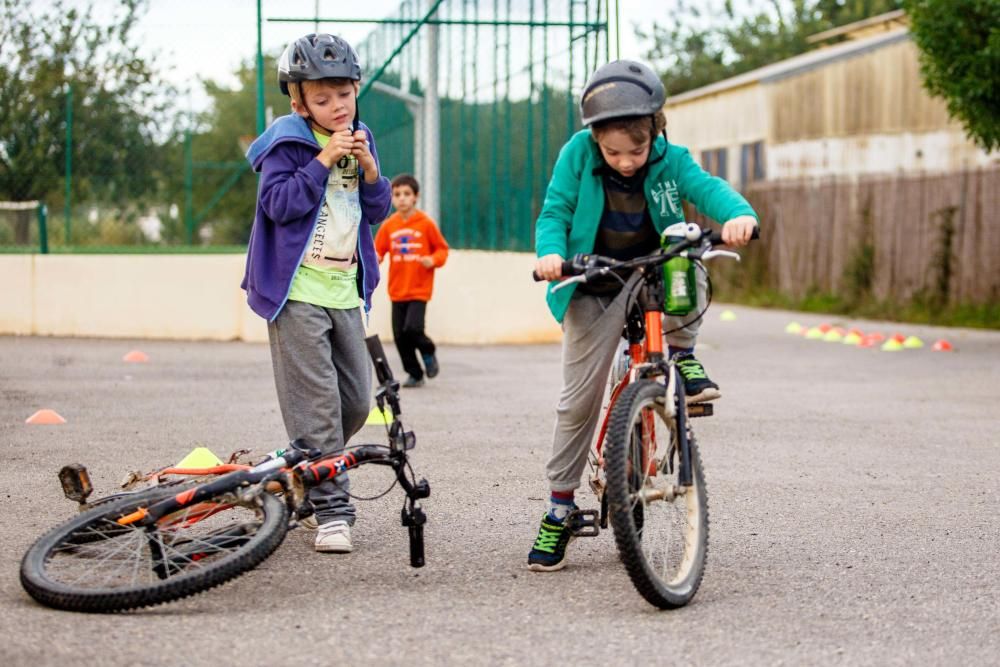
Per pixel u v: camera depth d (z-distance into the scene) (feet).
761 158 97.71
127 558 15.37
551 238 15.58
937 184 69.15
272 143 17.25
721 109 104.12
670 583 14.55
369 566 16.33
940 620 14.20
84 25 61.21
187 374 37.35
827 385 36.94
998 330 61.26
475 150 50.98
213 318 48.83
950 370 41.42
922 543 17.83
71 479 16.19
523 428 27.89
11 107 62.28
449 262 48.47
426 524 18.72
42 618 13.60
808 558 16.96
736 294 90.07
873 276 74.79
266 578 15.65
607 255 16.11
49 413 28.04
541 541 16.25
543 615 14.23
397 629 13.61
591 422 16.14
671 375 15.07
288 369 17.43
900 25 98.22
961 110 50.57
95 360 40.75
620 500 13.79
